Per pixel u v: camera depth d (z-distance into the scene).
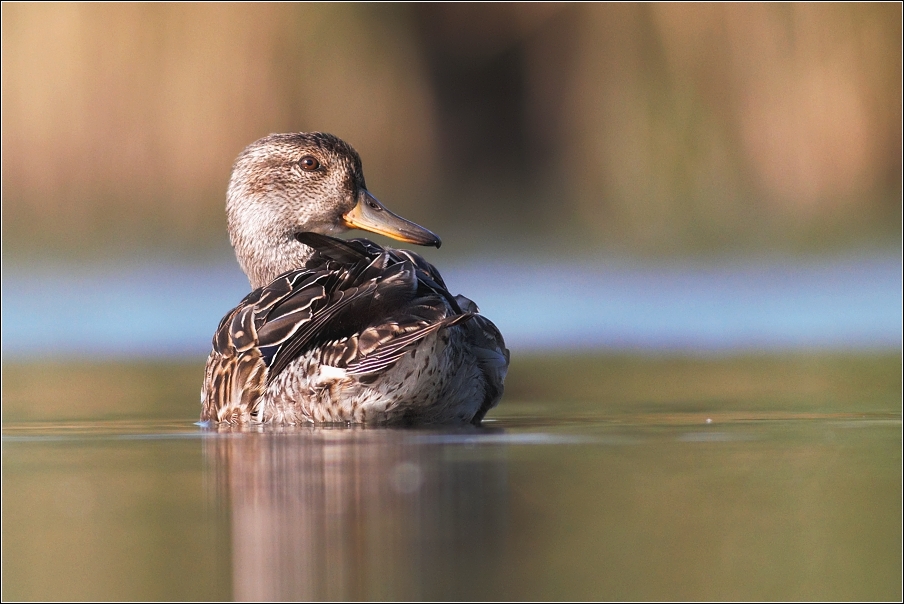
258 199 10.63
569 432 8.08
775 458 7.14
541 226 24.86
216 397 8.97
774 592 4.78
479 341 8.45
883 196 24.00
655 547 5.30
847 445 7.59
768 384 11.45
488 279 20.52
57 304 19.42
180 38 23.56
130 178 23.52
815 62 24.25
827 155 24.25
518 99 27.25
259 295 8.91
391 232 10.46
